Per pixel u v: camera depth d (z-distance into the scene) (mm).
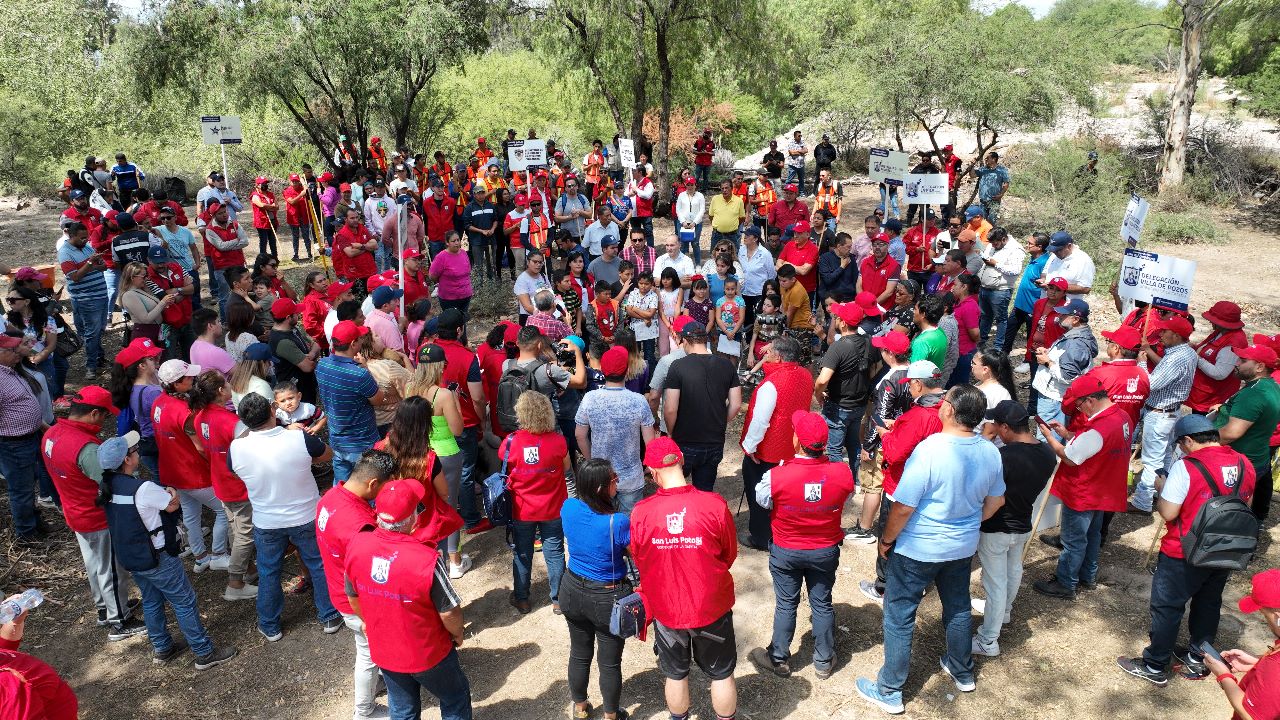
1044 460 5152
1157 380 7031
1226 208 21688
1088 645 5680
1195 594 5266
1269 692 3689
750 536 6918
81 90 24562
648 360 9906
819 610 5227
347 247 11359
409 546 4125
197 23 18703
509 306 13664
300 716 5168
